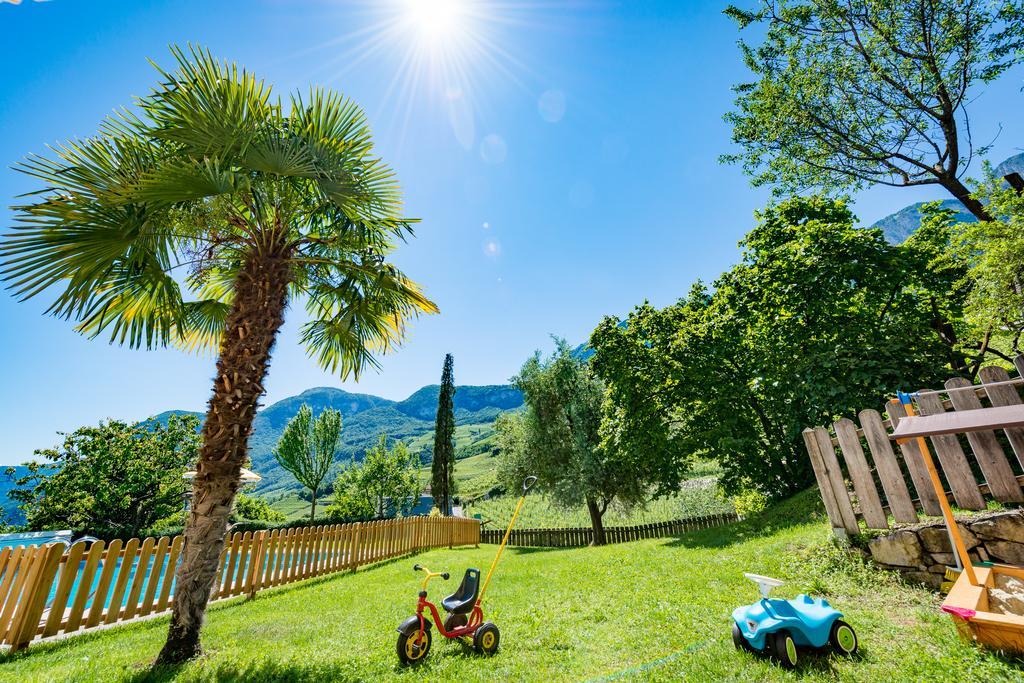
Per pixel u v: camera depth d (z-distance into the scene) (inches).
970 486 179.8
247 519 1375.5
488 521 1125.1
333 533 420.2
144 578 257.6
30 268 177.0
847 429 213.9
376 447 1700.3
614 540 691.4
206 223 221.9
